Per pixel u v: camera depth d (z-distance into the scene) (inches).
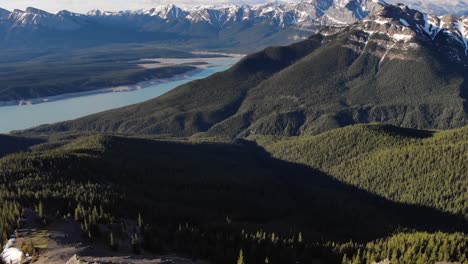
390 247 6461.6
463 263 5782.5
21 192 7111.2
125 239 5836.6
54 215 6299.2
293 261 6250.0
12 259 5196.9
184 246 5979.3
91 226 5821.9
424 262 5876.0
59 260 5000.0
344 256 6235.2
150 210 7421.3
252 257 6023.6
